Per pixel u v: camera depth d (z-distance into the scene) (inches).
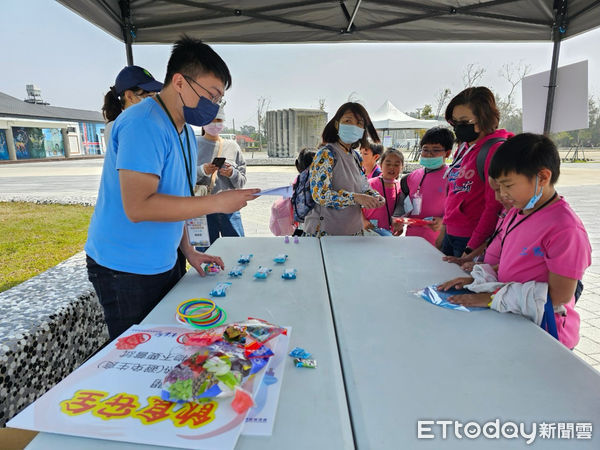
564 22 122.1
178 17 128.3
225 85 49.4
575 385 31.9
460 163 82.9
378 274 59.7
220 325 41.1
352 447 25.0
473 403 29.6
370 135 87.4
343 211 89.0
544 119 127.2
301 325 42.3
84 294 77.5
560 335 48.4
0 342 58.5
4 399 56.6
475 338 39.8
